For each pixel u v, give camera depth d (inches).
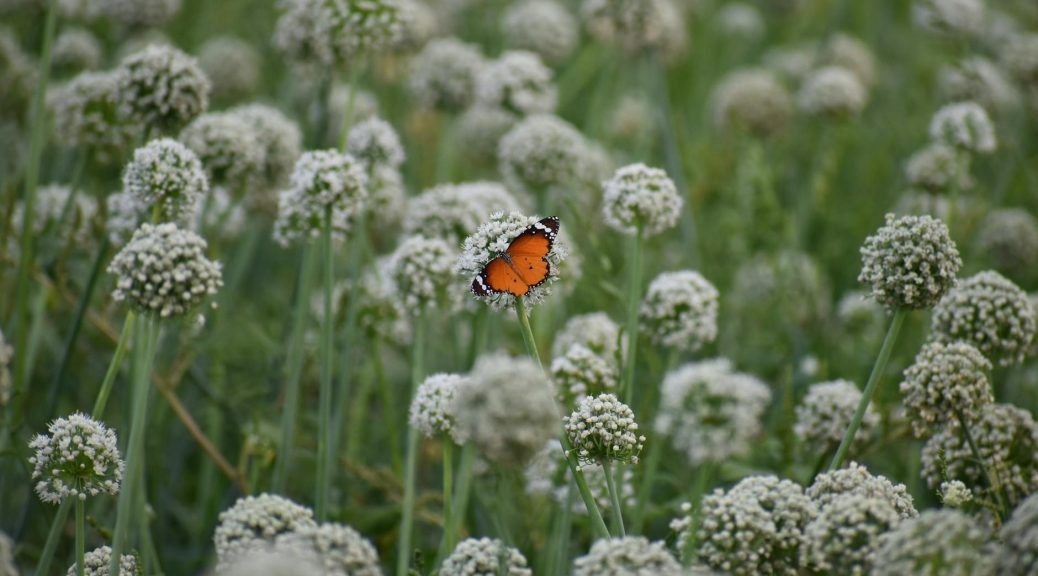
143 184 350.6
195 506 507.5
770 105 745.0
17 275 450.0
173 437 495.8
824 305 623.2
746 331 612.7
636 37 640.4
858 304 576.1
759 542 275.9
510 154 533.6
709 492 411.8
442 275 399.2
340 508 431.2
